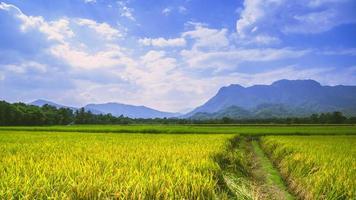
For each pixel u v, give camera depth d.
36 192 7.18
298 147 22.34
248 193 11.15
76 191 7.40
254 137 50.94
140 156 13.51
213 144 21.91
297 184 12.59
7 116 104.19
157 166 10.63
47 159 12.30
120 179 8.38
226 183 10.59
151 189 7.76
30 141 25.75
